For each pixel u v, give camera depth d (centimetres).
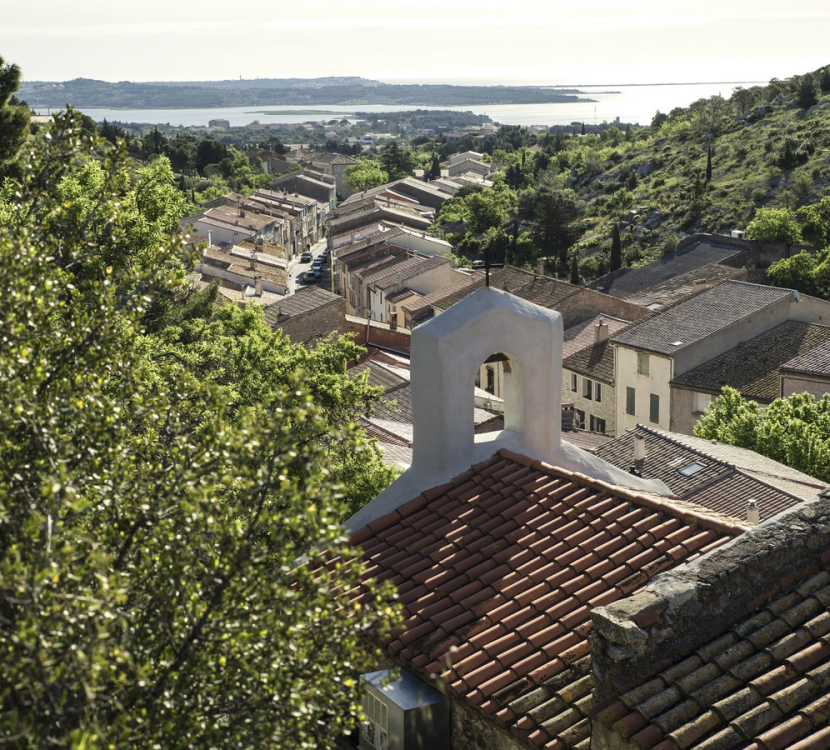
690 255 11550
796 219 12912
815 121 17038
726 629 964
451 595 1212
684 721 888
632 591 1145
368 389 2772
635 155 19762
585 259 14425
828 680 893
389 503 1423
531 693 1046
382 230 14175
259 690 839
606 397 7062
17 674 716
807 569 1004
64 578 791
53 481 789
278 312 8288
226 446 936
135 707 811
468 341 1378
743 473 3850
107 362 1112
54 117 1203
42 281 1036
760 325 6606
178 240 1253
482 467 1410
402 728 1095
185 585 877
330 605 922
